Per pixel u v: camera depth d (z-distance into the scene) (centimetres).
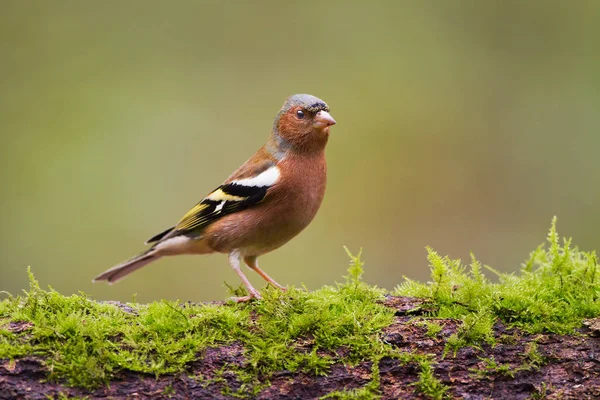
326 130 781
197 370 546
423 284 645
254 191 771
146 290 1302
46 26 1677
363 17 1705
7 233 1420
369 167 1555
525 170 1530
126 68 1658
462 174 1544
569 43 1659
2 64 1631
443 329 573
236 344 561
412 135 1584
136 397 530
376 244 1466
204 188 1502
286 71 1670
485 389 550
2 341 536
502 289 611
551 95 1608
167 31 1700
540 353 558
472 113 1602
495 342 563
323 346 564
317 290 649
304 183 782
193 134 1568
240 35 1706
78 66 1652
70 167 1509
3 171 1496
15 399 517
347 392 543
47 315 566
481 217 1499
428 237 1471
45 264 1383
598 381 545
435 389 543
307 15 1706
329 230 1466
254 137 1594
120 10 1698
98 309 583
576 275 625
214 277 1309
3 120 1553
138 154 1531
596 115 1570
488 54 1675
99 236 1422
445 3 1708
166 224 1462
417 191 1520
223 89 1645
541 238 1438
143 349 548
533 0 1681
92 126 1563
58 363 528
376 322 578
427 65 1677
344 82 1653
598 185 1502
